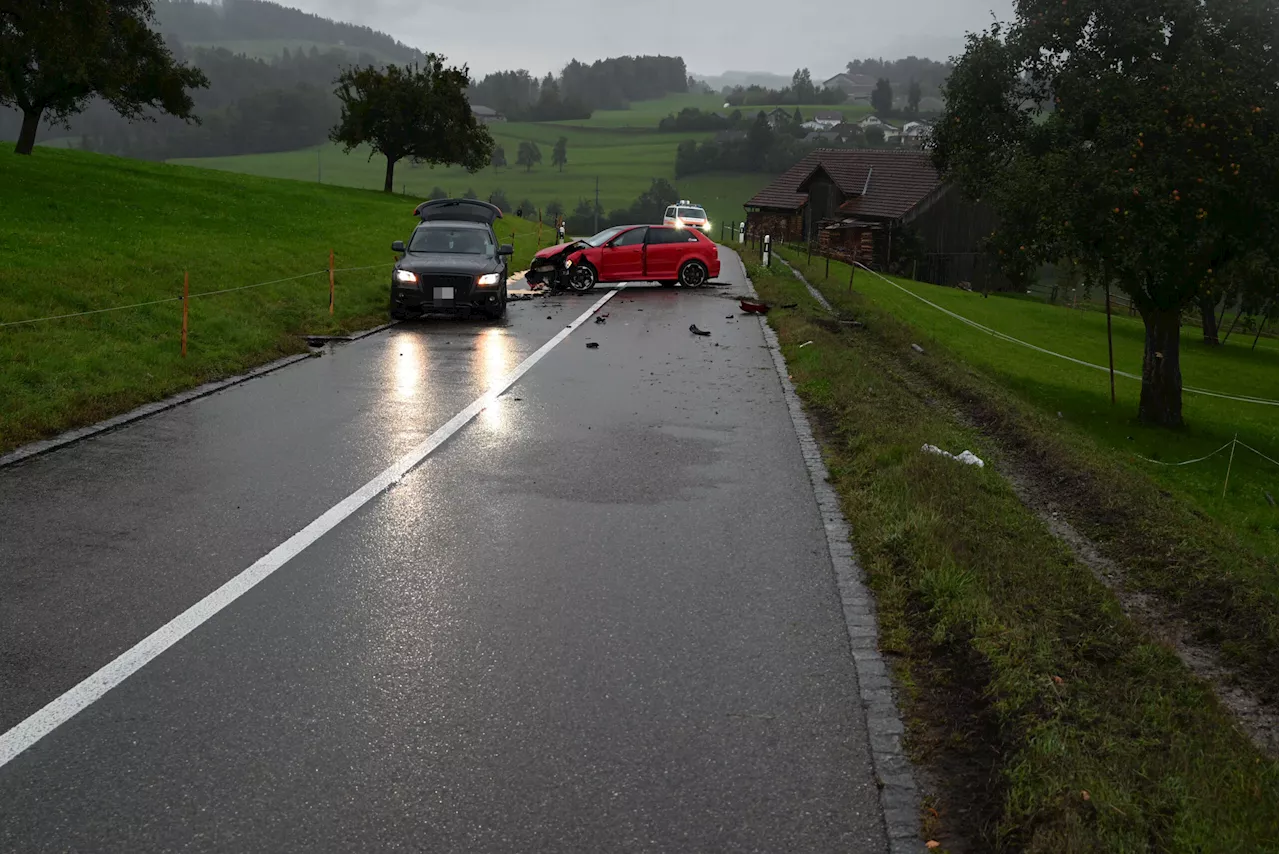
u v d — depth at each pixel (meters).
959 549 6.60
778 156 198.12
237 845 3.67
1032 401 25.14
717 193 188.38
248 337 15.14
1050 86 25.89
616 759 4.26
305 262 25.52
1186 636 6.54
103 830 3.74
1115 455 19.44
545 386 13.07
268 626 5.55
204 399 11.70
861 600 6.02
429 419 10.95
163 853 3.62
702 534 7.24
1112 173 21.61
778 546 6.99
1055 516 9.36
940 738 4.41
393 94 67.56
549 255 26.30
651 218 172.75
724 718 4.61
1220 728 4.59
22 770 4.11
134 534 7.02
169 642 5.32
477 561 6.63
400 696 4.78
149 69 54.75
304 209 43.91
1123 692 4.78
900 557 6.57
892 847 3.68
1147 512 8.99
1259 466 21.25
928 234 63.00
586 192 195.25
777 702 4.76
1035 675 4.79
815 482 8.67
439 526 7.34
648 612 5.82
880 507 7.59
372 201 56.69
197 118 58.56
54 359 12.04
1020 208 23.16
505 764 4.21
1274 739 5.01
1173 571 7.53
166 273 20.02
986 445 12.02
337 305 19.64
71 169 44.56
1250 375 38.16
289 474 8.66
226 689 4.82
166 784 4.03
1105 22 24.34
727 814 3.88
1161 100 21.95
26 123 51.50
